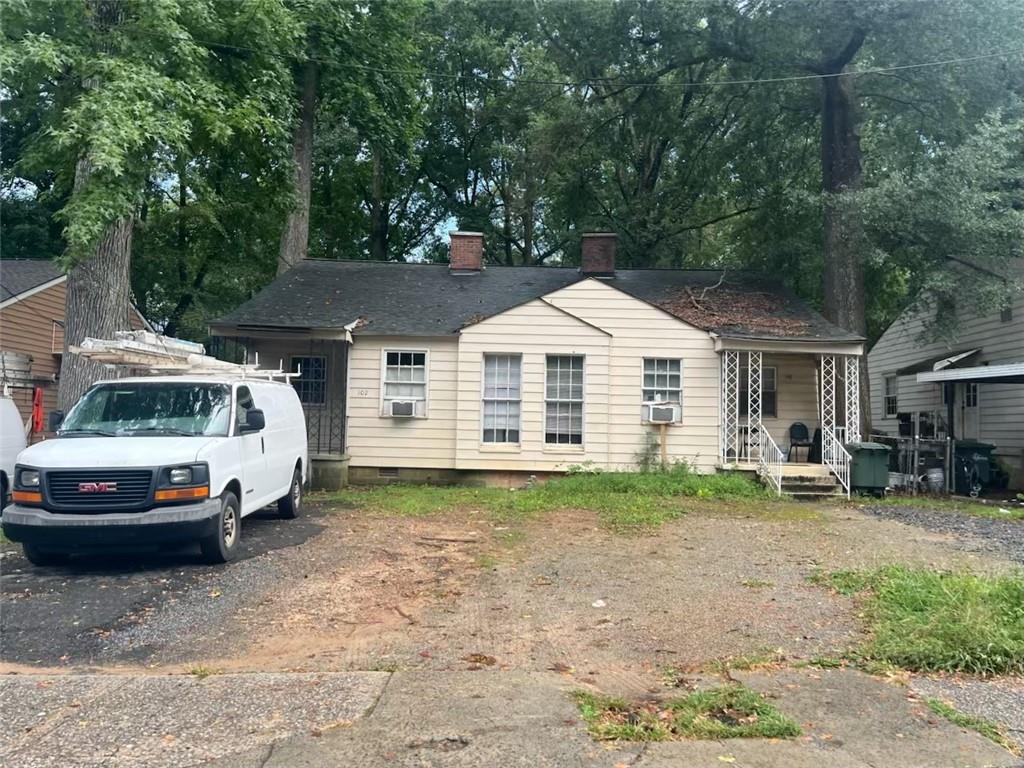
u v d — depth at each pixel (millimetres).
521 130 28141
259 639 5945
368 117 21453
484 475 16203
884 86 19969
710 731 4223
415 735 4152
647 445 16016
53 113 12062
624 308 16203
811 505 13711
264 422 9273
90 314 12156
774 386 17234
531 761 3879
